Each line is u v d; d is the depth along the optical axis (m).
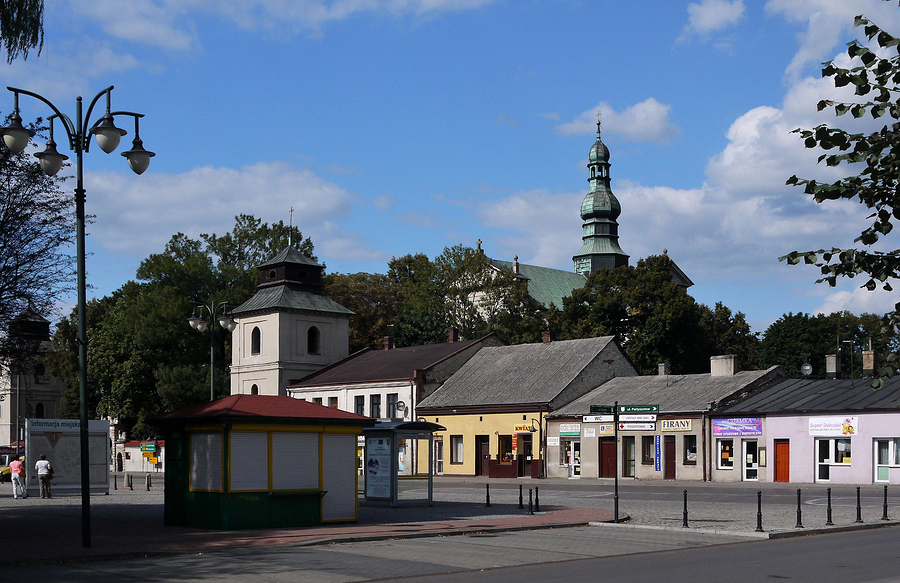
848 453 45.47
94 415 89.38
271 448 23.69
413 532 22.23
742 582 14.43
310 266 79.94
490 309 88.25
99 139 19.48
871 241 7.41
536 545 20.38
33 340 27.09
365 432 31.12
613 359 62.75
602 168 131.88
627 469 53.72
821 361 93.94
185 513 24.11
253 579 15.24
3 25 22.02
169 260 85.81
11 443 107.19
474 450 61.56
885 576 15.00
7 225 25.75
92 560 17.62
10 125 18.97
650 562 17.36
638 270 84.81
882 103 7.31
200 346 81.31
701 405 50.88
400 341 88.06
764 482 47.72
